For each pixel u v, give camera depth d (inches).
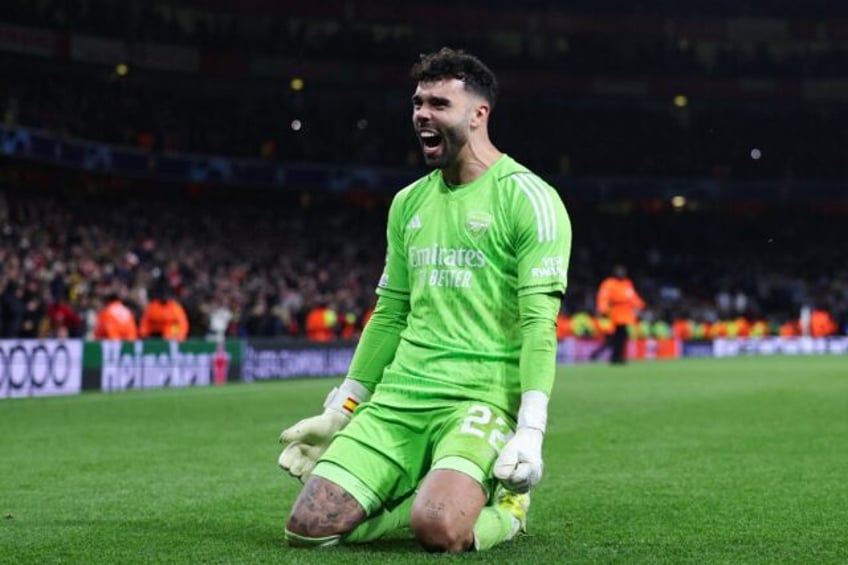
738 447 671.8
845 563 318.0
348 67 3029.0
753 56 3469.5
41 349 1179.3
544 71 3309.5
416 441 332.2
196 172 2667.3
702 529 379.6
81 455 636.1
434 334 336.8
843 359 2500.0
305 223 2910.9
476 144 337.7
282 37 2974.9
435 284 338.3
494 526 325.4
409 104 3196.4
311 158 2974.9
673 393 1219.9
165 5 2753.4
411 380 334.0
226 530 374.9
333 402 354.3
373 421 332.2
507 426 326.3
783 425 824.9
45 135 2213.3
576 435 754.2
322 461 327.9
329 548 321.1
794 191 3373.5
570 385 1382.9
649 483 509.7
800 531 375.6
